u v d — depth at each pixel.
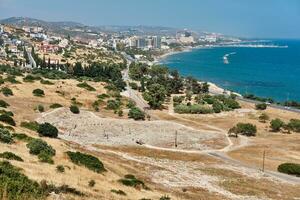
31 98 178.00
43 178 44.47
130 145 128.50
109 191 51.81
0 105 150.50
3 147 63.03
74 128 145.38
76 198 33.97
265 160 123.50
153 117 177.50
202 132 157.12
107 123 157.50
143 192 62.94
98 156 92.62
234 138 151.25
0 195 24.61
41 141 68.00
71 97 193.50
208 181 94.50
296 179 106.38
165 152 123.88
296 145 144.25
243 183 96.50
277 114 198.50
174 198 67.00
